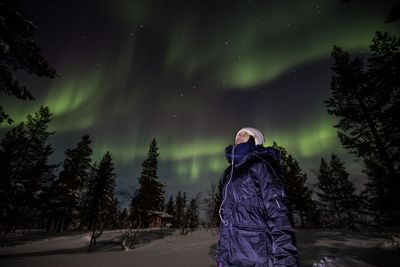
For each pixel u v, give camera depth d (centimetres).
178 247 1598
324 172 3712
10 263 888
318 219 3491
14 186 1956
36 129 2816
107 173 3897
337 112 1756
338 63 1955
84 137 3816
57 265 841
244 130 199
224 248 152
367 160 1938
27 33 793
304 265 674
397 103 1250
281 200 136
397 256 698
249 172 154
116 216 2925
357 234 1480
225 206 162
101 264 866
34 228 4269
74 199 3416
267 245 134
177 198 4862
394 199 1552
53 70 846
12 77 727
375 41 1395
